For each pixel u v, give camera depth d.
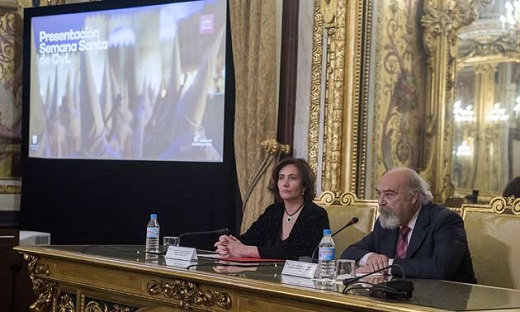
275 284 2.66
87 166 6.39
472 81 5.03
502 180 4.85
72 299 3.64
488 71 4.96
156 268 3.08
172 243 3.88
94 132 6.38
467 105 5.04
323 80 5.27
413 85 5.20
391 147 5.19
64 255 3.56
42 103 6.65
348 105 5.13
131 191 6.16
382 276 3.11
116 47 6.30
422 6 5.22
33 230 6.64
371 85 5.16
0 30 6.77
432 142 5.14
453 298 2.52
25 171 6.68
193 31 5.89
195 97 5.86
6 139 6.79
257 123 5.40
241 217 5.59
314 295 2.49
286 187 4.10
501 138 4.88
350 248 3.73
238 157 5.51
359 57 5.12
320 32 5.27
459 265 3.45
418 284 2.93
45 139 6.62
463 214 3.94
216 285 2.83
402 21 5.24
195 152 5.84
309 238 3.94
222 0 5.77
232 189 5.66
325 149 5.20
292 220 4.13
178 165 5.91
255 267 3.25
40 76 6.67
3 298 5.74
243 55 5.53
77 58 6.50
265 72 5.39
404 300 2.42
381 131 5.18
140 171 6.12
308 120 5.34
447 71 5.12
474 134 4.99
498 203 3.84
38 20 6.67
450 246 3.33
